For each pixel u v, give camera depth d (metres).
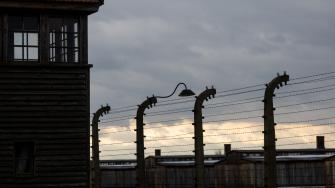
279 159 41.62
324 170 39.53
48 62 25.42
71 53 25.77
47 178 25.31
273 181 20.20
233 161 42.88
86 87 25.84
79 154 25.67
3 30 25.05
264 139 20.45
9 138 25.05
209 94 22.72
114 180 50.19
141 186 26.45
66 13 25.64
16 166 25.22
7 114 25.06
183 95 25.12
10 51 25.20
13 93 25.16
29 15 25.36
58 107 25.53
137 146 26.67
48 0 25.19
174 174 46.94
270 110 20.45
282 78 20.53
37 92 25.34
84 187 25.59
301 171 40.66
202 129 22.70
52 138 25.44
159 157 49.97
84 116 25.78
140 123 26.64
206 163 44.91
